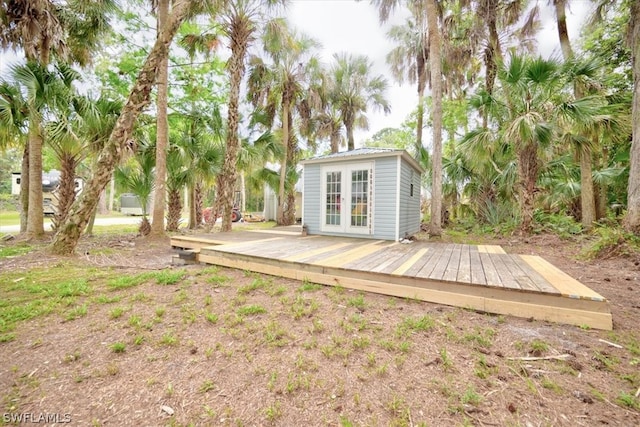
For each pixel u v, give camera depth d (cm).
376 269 316
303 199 769
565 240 616
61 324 242
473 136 701
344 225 696
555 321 232
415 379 167
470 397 150
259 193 1357
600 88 643
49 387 167
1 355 198
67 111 609
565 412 141
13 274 387
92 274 391
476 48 1062
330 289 320
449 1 920
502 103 665
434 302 276
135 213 2150
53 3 722
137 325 238
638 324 231
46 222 1314
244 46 827
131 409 151
